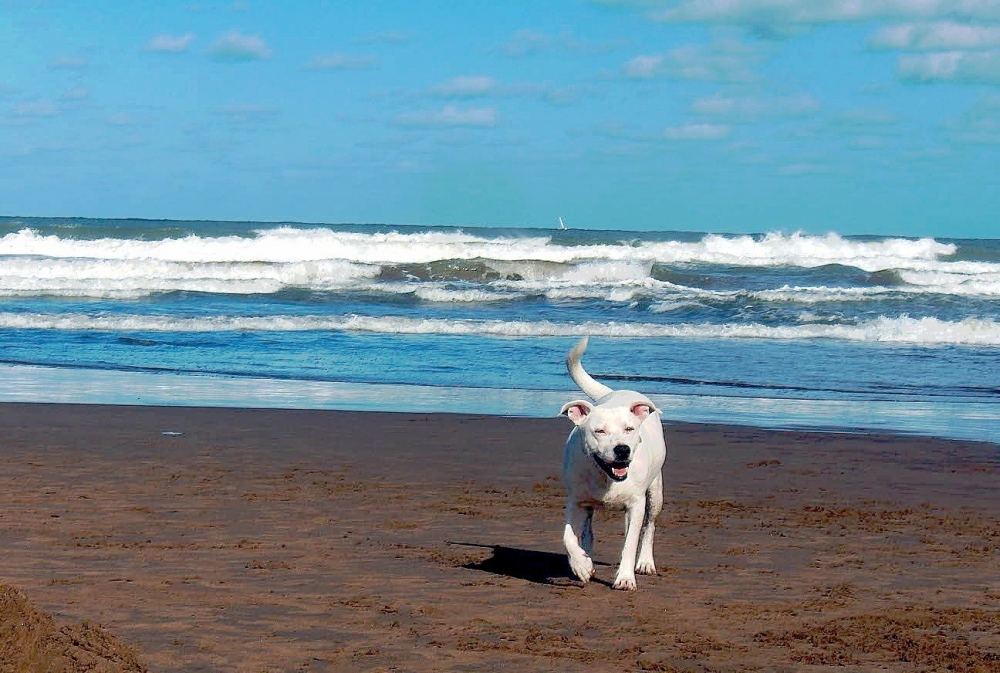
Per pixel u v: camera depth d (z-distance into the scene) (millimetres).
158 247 44938
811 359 21641
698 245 49906
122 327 25219
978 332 25406
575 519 6855
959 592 6676
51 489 9445
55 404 14781
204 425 13359
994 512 9289
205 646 5309
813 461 11758
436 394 16766
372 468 10867
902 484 10555
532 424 13812
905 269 41344
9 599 4445
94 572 6695
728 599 6480
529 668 5141
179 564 6961
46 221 90062
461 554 7469
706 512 9156
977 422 14781
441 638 5574
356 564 7105
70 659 4352
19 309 29094
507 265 39531
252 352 21719
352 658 5211
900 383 18703
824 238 49438
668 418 14805
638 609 6238
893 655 5430
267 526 8195
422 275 38875
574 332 25938
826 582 6891
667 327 26188
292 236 48594
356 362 20500
